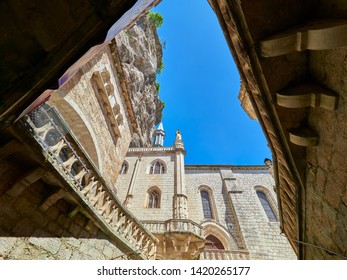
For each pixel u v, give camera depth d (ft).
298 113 9.74
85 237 17.48
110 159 31.63
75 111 22.88
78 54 7.34
